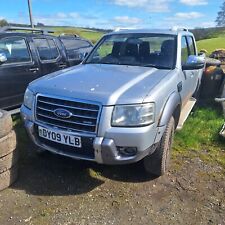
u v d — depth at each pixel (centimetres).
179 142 522
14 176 391
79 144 357
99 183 400
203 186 399
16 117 614
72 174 419
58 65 759
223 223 333
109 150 345
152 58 488
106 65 485
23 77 643
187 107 574
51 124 373
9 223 323
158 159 397
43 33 750
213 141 534
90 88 365
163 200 369
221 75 733
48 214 339
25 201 360
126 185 397
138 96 351
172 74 444
